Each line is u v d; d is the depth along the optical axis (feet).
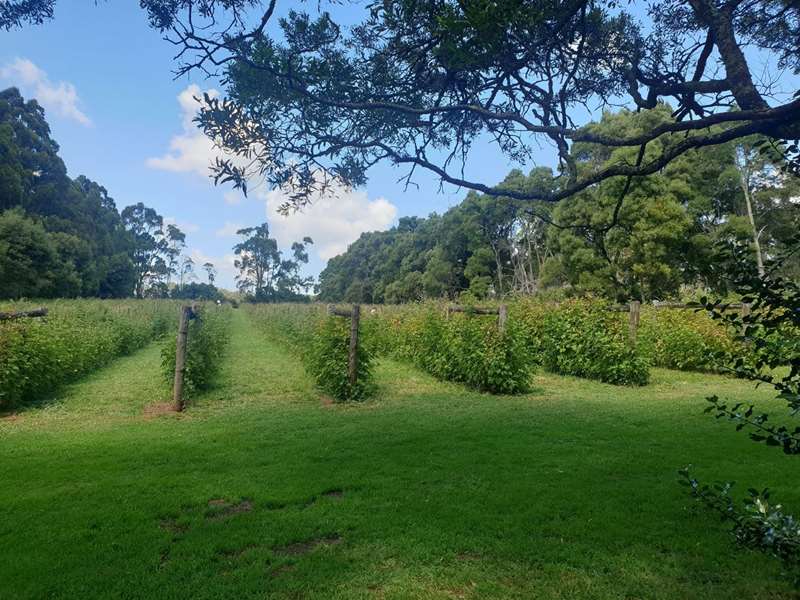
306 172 8.67
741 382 35.73
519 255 128.67
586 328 36.94
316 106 8.14
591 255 68.44
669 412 25.44
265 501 13.53
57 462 16.85
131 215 230.48
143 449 18.49
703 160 70.90
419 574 9.98
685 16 9.60
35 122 134.51
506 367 30.78
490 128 9.63
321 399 29.68
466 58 7.50
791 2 8.20
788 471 15.72
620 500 13.53
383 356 50.37
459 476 15.55
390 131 9.24
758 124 6.37
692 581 9.74
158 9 7.80
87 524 12.09
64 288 113.39
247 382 35.91
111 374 38.42
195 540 11.34
